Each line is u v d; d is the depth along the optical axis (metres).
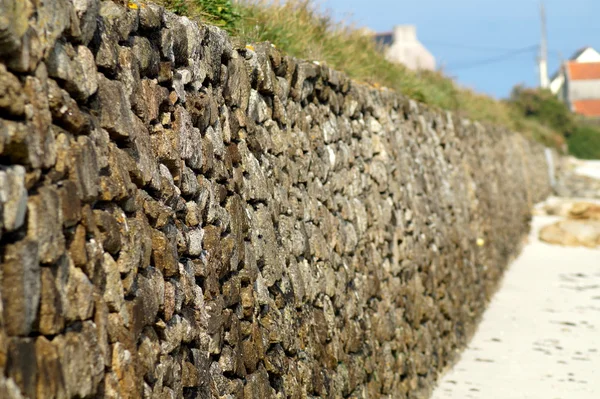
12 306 2.88
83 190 3.46
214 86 5.34
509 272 18.38
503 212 19.36
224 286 5.08
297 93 6.82
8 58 3.06
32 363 2.93
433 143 12.38
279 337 5.74
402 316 9.18
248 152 5.70
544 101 63.28
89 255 3.48
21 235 2.99
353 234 7.80
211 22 6.34
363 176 8.45
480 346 12.05
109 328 3.61
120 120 3.89
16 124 2.99
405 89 12.43
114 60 3.92
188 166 4.74
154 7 4.48
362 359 7.62
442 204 12.10
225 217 5.18
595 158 61.28
